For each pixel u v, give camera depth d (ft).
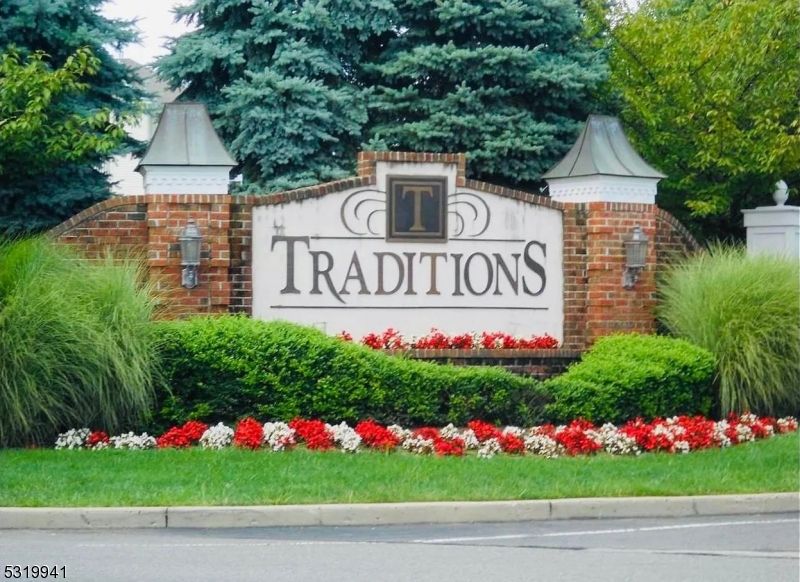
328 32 77.46
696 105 72.18
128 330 44.16
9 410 42.16
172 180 52.21
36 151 68.03
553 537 32.27
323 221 54.39
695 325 53.16
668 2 77.15
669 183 74.33
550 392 48.78
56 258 46.34
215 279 52.34
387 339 54.29
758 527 34.09
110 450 41.96
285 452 42.04
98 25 77.20
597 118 59.36
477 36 78.54
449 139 76.23
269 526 33.73
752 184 74.84
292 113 75.82
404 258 55.36
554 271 57.31
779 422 50.14
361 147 78.02
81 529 32.89
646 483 37.91
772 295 51.75
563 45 79.46
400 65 76.79
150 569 27.35
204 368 46.11
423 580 26.45
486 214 56.44
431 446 43.14
